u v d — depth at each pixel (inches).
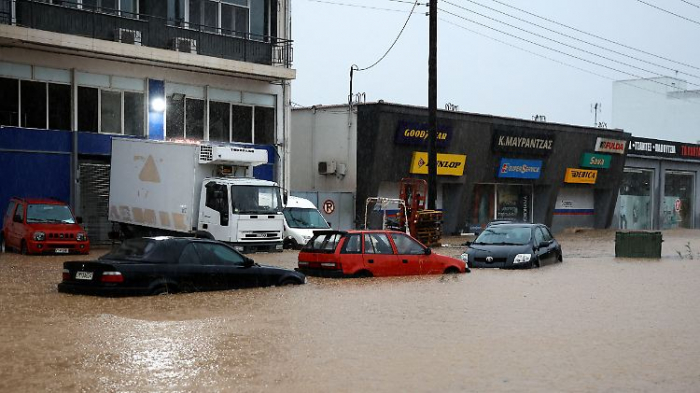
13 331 426.0
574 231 1919.3
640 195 2208.4
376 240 723.4
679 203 2340.1
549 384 322.0
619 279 746.2
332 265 694.5
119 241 1088.8
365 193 1486.2
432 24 1171.9
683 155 2297.0
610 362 363.3
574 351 388.5
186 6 1213.7
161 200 993.5
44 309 498.0
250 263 606.5
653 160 2215.8
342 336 425.1
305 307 526.0
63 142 1092.5
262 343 402.3
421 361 363.9
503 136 1718.8
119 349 382.0
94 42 1074.1
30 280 668.1
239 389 310.8
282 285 627.8
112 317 471.5
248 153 992.9
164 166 991.6
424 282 686.5
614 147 2009.1
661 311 527.5
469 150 1664.6
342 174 1513.3
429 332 439.8
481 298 586.6
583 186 2009.1
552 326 462.6
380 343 406.3
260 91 1310.3
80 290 554.6
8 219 995.9
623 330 449.7
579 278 752.3
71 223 982.4
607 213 2079.2
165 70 1192.2
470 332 440.8
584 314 511.2
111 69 1135.6
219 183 957.2
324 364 356.2
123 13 1143.6
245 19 1288.1
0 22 1026.7
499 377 333.7
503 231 908.6
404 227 1301.7
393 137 1497.3
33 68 1065.5
